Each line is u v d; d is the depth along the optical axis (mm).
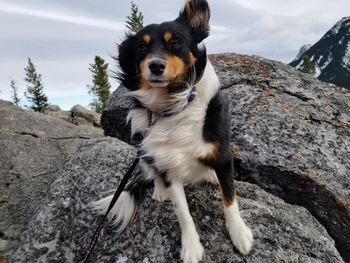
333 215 1036
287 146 1123
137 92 780
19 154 1582
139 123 801
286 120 1193
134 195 921
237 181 1032
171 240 822
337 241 1050
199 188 914
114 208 921
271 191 1092
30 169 1533
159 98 754
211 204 873
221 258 775
